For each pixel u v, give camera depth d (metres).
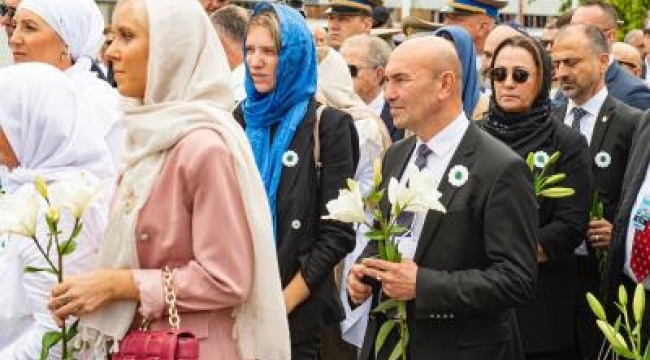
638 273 5.79
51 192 4.20
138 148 4.12
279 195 5.65
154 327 4.07
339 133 5.75
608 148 6.86
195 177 3.99
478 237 4.80
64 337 4.18
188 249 4.05
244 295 4.05
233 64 7.46
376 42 8.65
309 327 5.65
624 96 8.29
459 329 4.80
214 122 4.07
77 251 4.51
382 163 5.31
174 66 4.14
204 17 4.22
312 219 5.68
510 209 4.74
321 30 9.07
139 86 4.17
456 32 7.56
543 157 6.21
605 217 6.82
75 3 6.60
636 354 3.91
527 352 6.18
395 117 4.96
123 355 4.03
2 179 5.27
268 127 5.83
